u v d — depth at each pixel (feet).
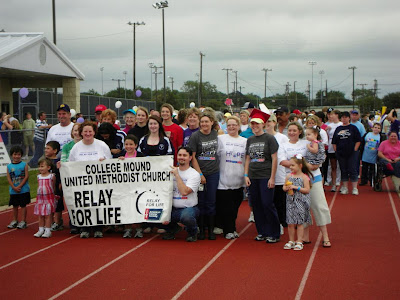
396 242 29.22
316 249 27.73
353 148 46.83
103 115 34.91
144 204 29.94
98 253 27.20
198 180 29.27
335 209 40.14
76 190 30.71
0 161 46.09
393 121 49.67
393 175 47.85
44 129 65.57
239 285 21.59
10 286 21.84
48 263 25.32
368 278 22.45
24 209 34.12
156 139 30.91
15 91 101.86
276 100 409.49
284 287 21.29
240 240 30.09
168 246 28.68
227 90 294.66
